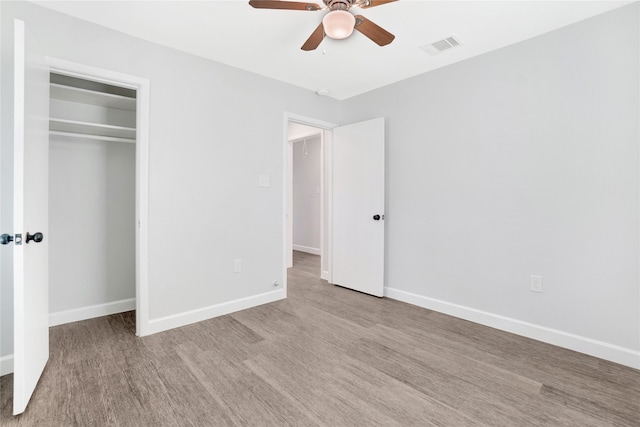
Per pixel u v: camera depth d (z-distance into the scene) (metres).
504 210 2.58
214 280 2.86
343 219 3.79
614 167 2.08
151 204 2.48
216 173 2.84
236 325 2.67
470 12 2.09
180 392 1.74
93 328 2.59
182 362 2.06
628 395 1.73
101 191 2.87
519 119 2.48
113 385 1.80
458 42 2.48
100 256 2.88
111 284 2.94
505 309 2.59
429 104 3.05
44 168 1.91
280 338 2.43
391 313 2.97
